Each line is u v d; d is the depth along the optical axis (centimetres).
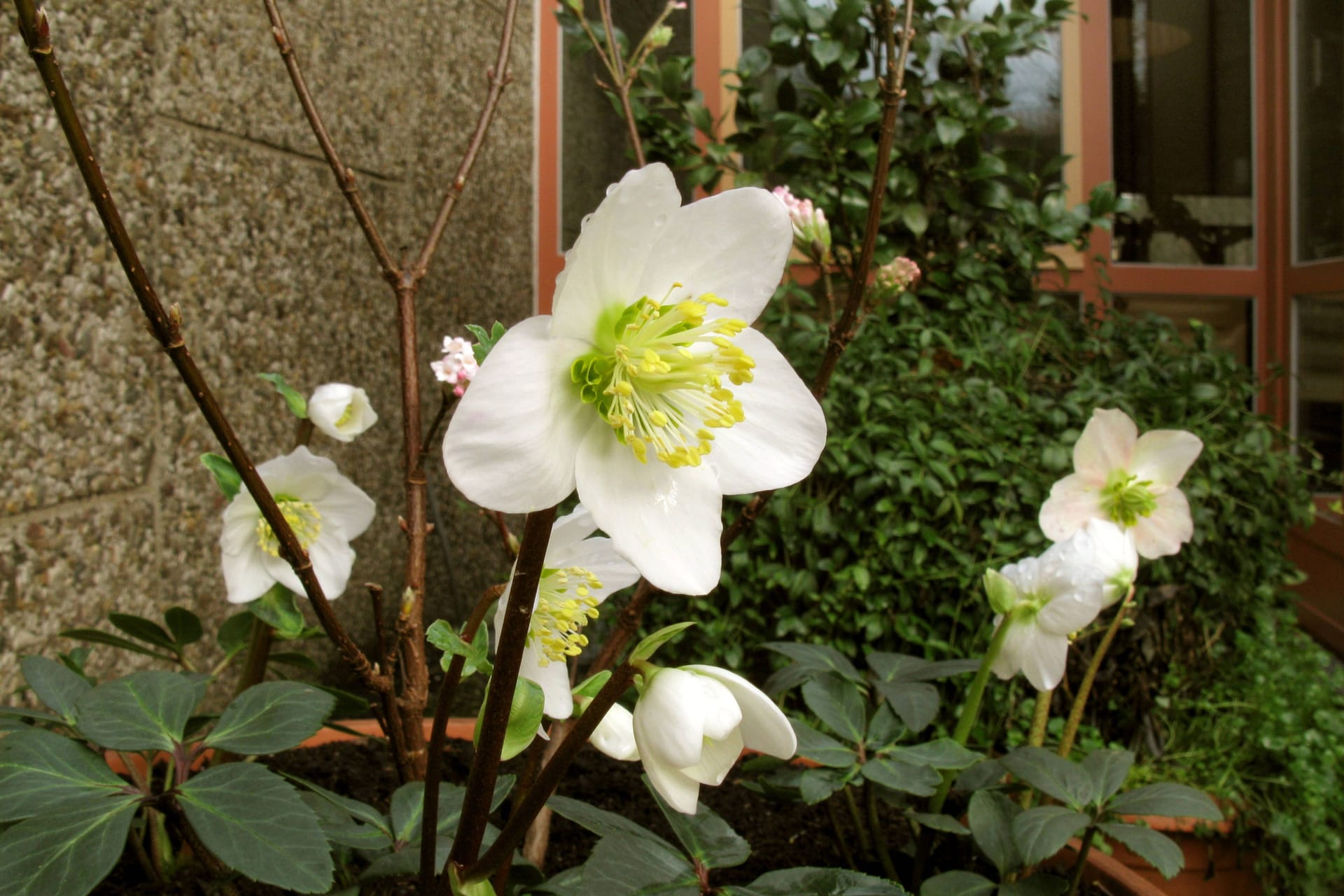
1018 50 334
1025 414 258
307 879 74
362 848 95
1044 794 149
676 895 88
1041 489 247
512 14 144
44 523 169
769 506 248
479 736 75
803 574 247
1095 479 154
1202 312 414
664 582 64
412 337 128
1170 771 232
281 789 81
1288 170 400
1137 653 243
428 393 321
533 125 400
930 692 129
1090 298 402
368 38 288
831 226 315
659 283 69
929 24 331
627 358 65
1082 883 139
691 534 67
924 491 241
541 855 128
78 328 177
